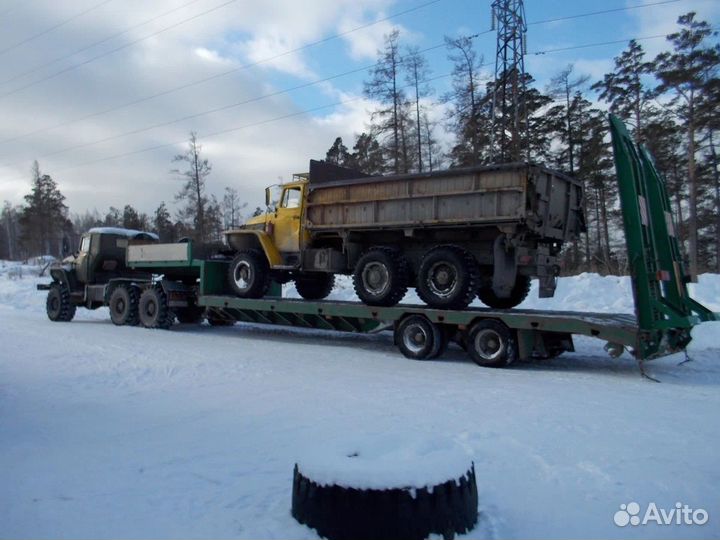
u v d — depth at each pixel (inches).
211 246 585.9
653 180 370.6
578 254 1364.4
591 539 134.1
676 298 358.9
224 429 220.7
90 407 257.0
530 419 234.2
